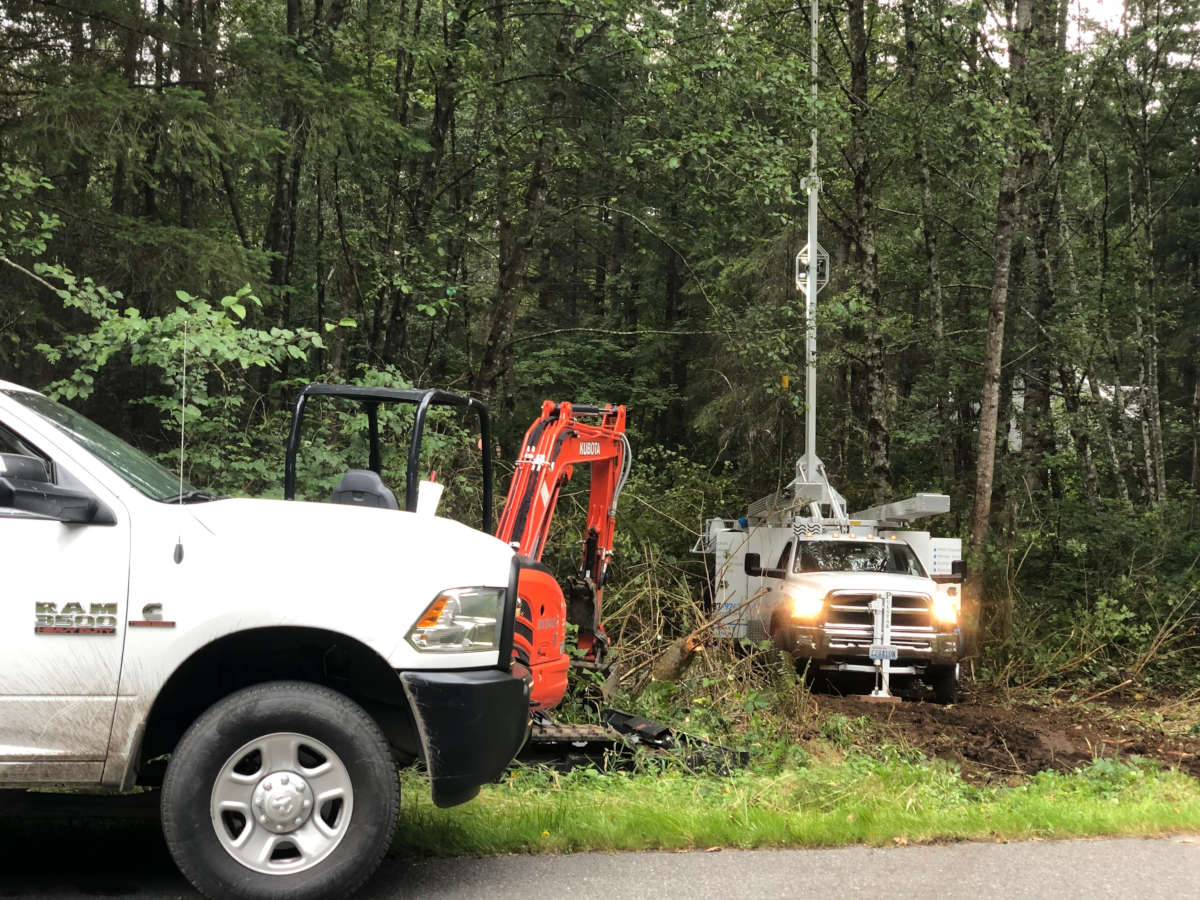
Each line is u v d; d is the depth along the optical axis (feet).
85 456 14.61
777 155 48.70
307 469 34.01
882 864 16.31
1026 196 66.95
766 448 74.95
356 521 15.29
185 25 40.75
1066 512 59.82
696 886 15.05
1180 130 90.02
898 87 61.26
